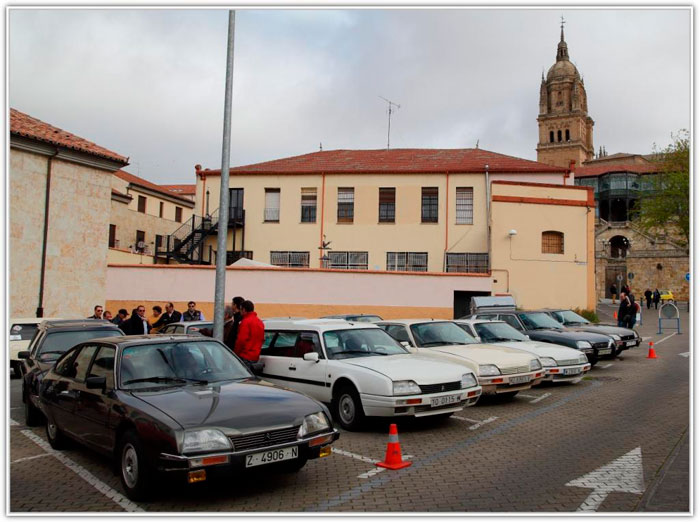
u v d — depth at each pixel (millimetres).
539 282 26766
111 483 6047
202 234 31125
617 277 59844
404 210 30547
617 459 6746
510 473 6270
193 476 4980
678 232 54938
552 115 118812
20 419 9500
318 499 5477
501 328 12812
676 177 48344
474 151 33688
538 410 9852
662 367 15195
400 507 5223
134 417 5492
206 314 22234
